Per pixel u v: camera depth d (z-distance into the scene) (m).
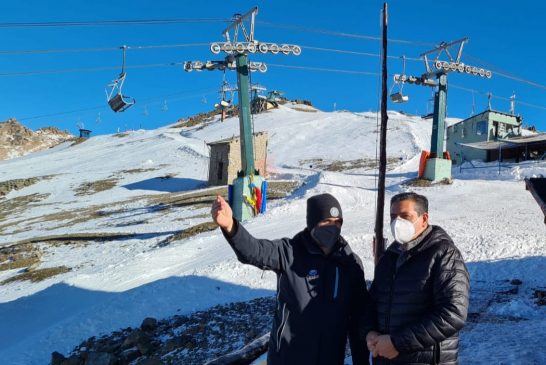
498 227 18.08
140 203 43.81
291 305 3.59
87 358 11.52
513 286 11.64
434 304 3.23
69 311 15.97
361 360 3.95
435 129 31.62
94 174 70.50
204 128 103.69
